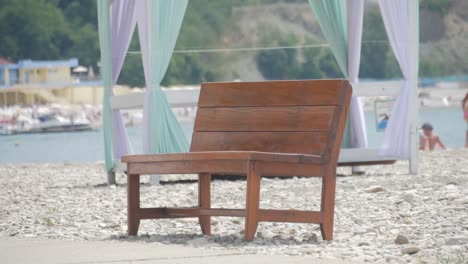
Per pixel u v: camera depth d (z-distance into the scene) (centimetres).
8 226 1927
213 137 1722
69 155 7406
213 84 1750
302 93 1634
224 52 14162
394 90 2958
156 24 2842
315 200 2222
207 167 1562
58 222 1953
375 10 13750
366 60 13738
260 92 1688
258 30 14262
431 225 1712
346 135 3130
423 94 12975
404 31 2947
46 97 14312
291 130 1630
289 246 1509
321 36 14412
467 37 13700
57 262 1350
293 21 14362
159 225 1858
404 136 2925
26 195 2698
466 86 13625
